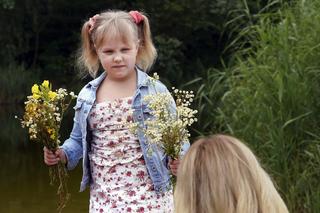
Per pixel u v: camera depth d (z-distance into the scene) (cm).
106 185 409
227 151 229
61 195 418
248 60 741
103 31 405
